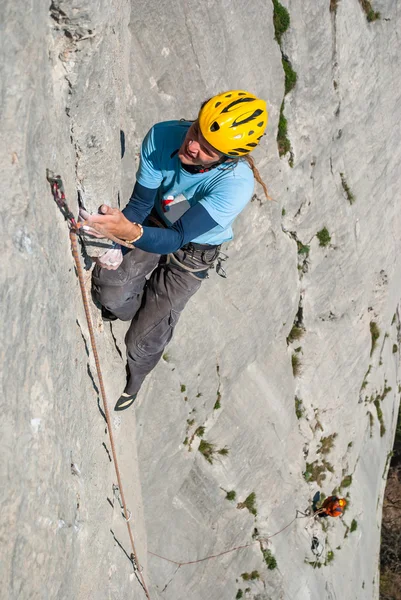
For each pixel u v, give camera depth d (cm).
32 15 257
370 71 1202
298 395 1277
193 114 720
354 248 1318
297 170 1070
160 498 883
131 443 618
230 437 1027
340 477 1439
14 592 273
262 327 1059
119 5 426
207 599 1033
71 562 345
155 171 362
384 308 1520
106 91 357
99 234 320
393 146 1362
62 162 312
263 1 880
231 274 927
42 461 297
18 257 264
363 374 1492
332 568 1356
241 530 1097
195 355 857
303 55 1004
